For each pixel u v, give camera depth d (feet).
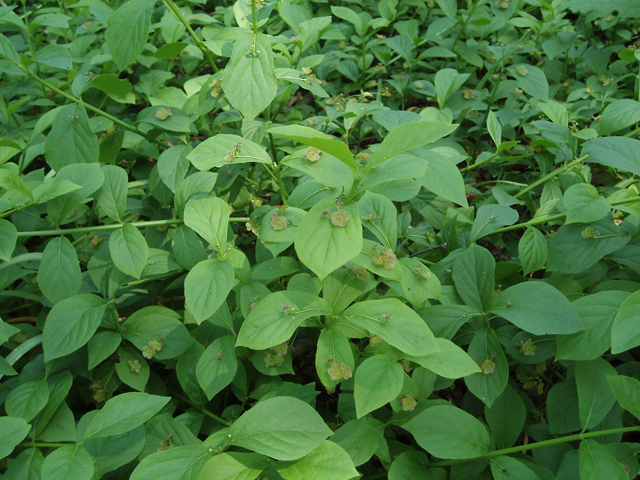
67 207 1.02
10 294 1.16
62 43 2.00
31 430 0.89
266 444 0.75
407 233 1.20
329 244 0.76
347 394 0.98
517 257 1.30
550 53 1.69
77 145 1.16
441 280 1.07
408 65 1.73
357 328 0.90
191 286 0.82
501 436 0.93
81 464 0.77
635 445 0.88
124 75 1.69
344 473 0.73
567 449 0.91
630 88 1.71
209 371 0.92
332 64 1.79
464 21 1.82
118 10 1.18
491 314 0.95
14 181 0.96
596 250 1.00
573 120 1.52
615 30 1.92
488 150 1.60
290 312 0.83
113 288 1.01
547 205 1.17
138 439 0.88
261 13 1.14
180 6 1.89
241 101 0.97
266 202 1.33
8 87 1.70
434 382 0.95
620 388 0.80
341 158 0.77
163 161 1.17
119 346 1.04
